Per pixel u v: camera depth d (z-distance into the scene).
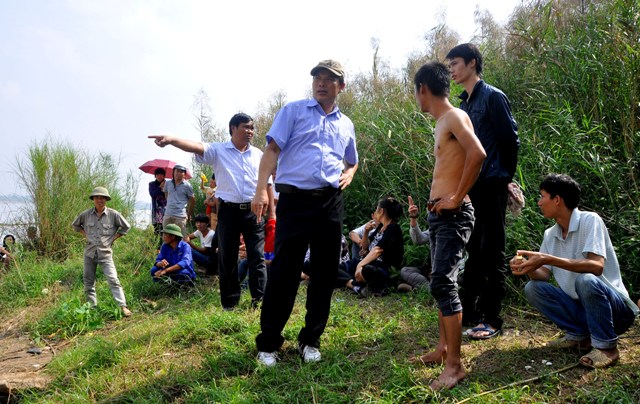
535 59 6.51
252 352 3.91
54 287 7.41
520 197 4.18
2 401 3.90
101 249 6.01
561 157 5.15
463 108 3.99
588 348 3.46
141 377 3.73
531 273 3.48
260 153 5.32
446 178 3.14
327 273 3.69
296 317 4.64
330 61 3.65
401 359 3.57
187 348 4.22
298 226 3.57
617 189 4.83
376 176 7.10
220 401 3.20
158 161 10.37
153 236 8.32
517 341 3.73
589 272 3.13
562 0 7.24
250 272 5.20
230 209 5.08
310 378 3.38
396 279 5.68
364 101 8.92
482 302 3.90
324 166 3.58
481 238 3.85
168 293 6.50
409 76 8.93
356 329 4.25
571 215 3.32
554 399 2.90
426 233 5.48
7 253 8.42
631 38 5.45
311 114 3.64
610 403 2.76
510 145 3.72
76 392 3.66
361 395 3.11
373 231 5.96
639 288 4.38
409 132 6.55
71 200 9.64
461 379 3.12
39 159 9.52
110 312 5.82
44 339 5.46
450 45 8.69
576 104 5.81
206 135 11.38
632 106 5.09
